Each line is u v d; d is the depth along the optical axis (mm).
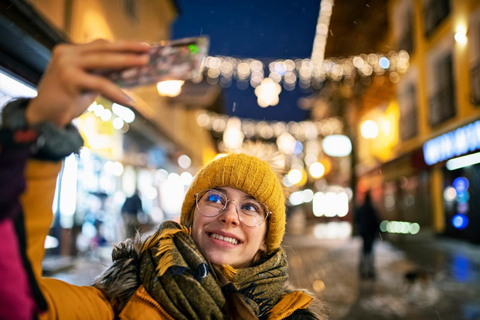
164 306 1081
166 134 13242
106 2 9211
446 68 12273
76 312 990
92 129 8250
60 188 7660
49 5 6199
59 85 690
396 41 15180
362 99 17906
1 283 685
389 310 5188
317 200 29953
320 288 6543
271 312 1284
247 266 1418
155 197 15508
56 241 7516
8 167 664
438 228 13141
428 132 13109
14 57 4520
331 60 12969
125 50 720
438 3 12102
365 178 23656
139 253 1242
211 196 1380
